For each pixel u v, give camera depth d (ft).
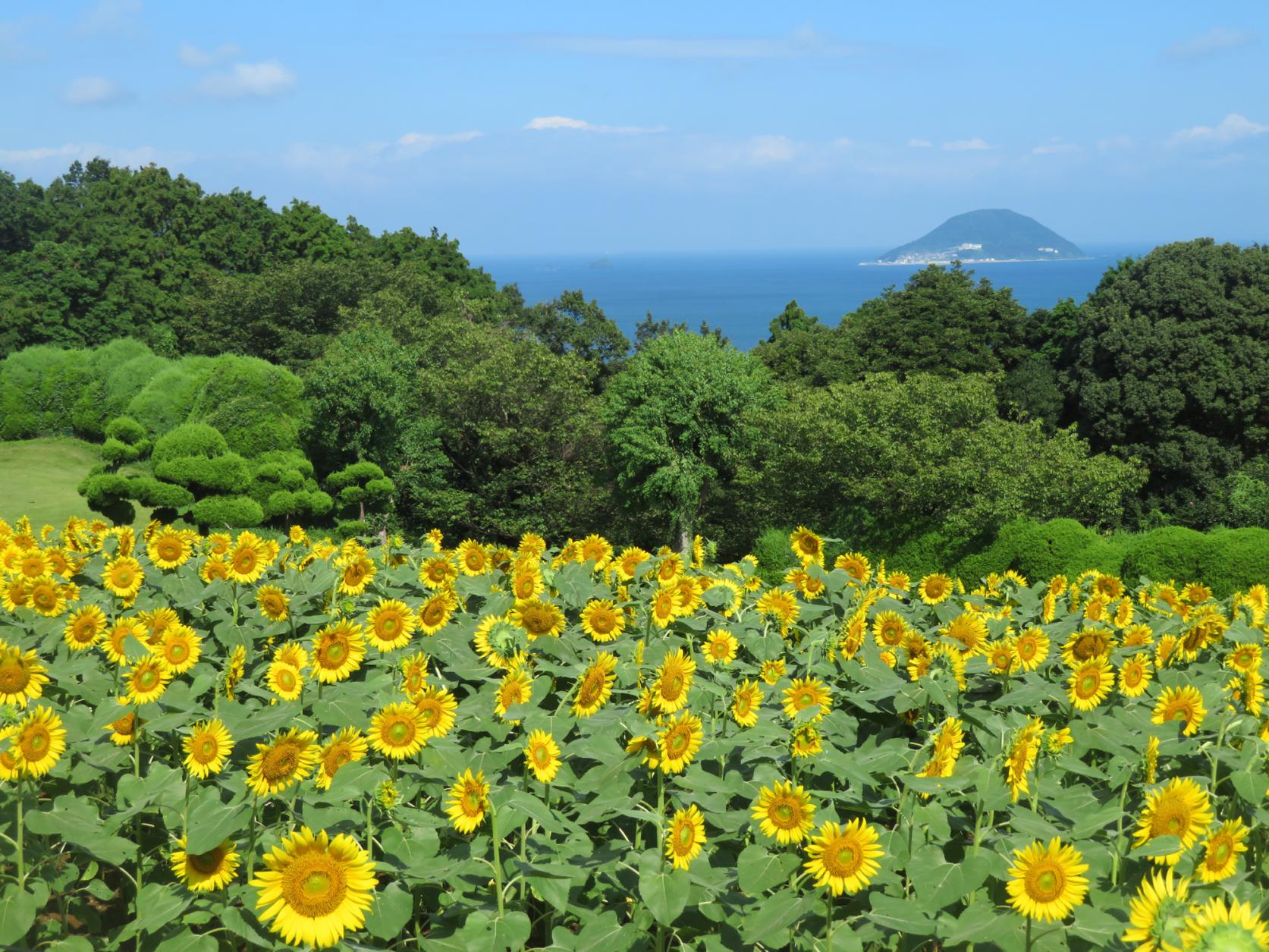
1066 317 144.25
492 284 223.51
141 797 11.18
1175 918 6.92
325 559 20.07
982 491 66.69
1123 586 19.13
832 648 14.61
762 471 90.38
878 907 9.25
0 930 9.43
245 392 107.76
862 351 152.15
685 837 9.80
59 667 13.97
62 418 160.15
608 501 112.88
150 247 204.74
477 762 11.86
